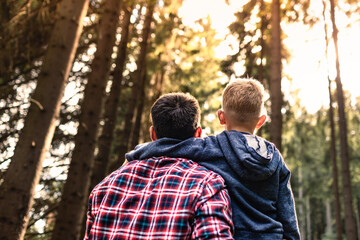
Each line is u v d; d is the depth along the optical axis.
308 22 9.21
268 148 1.44
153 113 1.53
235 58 11.61
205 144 1.47
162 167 1.39
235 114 1.54
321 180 31.36
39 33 5.52
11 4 5.10
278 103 7.43
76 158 5.05
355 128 17.38
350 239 10.53
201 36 10.12
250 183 1.35
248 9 9.24
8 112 5.78
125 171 1.39
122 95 11.05
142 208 1.29
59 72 3.56
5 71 5.52
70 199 4.95
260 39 9.72
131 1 6.20
